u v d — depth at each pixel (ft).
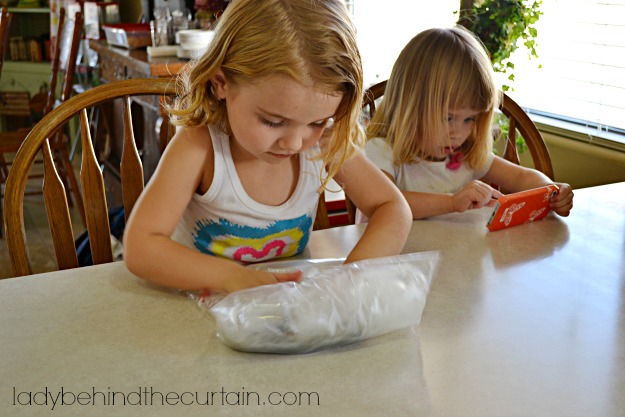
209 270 2.84
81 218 12.02
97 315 2.68
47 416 2.06
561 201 3.88
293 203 3.58
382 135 5.12
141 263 2.92
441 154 4.91
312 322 2.37
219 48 2.86
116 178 11.71
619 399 2.19
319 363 2.36
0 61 12.62
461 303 2.81
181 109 3.43
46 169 3.74
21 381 2.24
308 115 2.77
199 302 2.77
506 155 5.37
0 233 11.21
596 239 3.60
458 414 2.09
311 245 3.55
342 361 2.37
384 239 3.29
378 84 5.23
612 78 6.83
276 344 2.37
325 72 2.71
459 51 4.61
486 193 4.08
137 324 2.62
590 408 2.14
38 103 13.48
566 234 3.66
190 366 2.33
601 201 4.22
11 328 2.58
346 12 2.91
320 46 2.70
